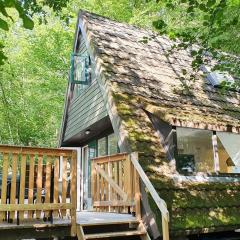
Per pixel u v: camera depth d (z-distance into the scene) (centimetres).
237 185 835
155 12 1791
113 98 841
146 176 668
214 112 950
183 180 762
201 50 758
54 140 2359
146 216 672
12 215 570
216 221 711
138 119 825
